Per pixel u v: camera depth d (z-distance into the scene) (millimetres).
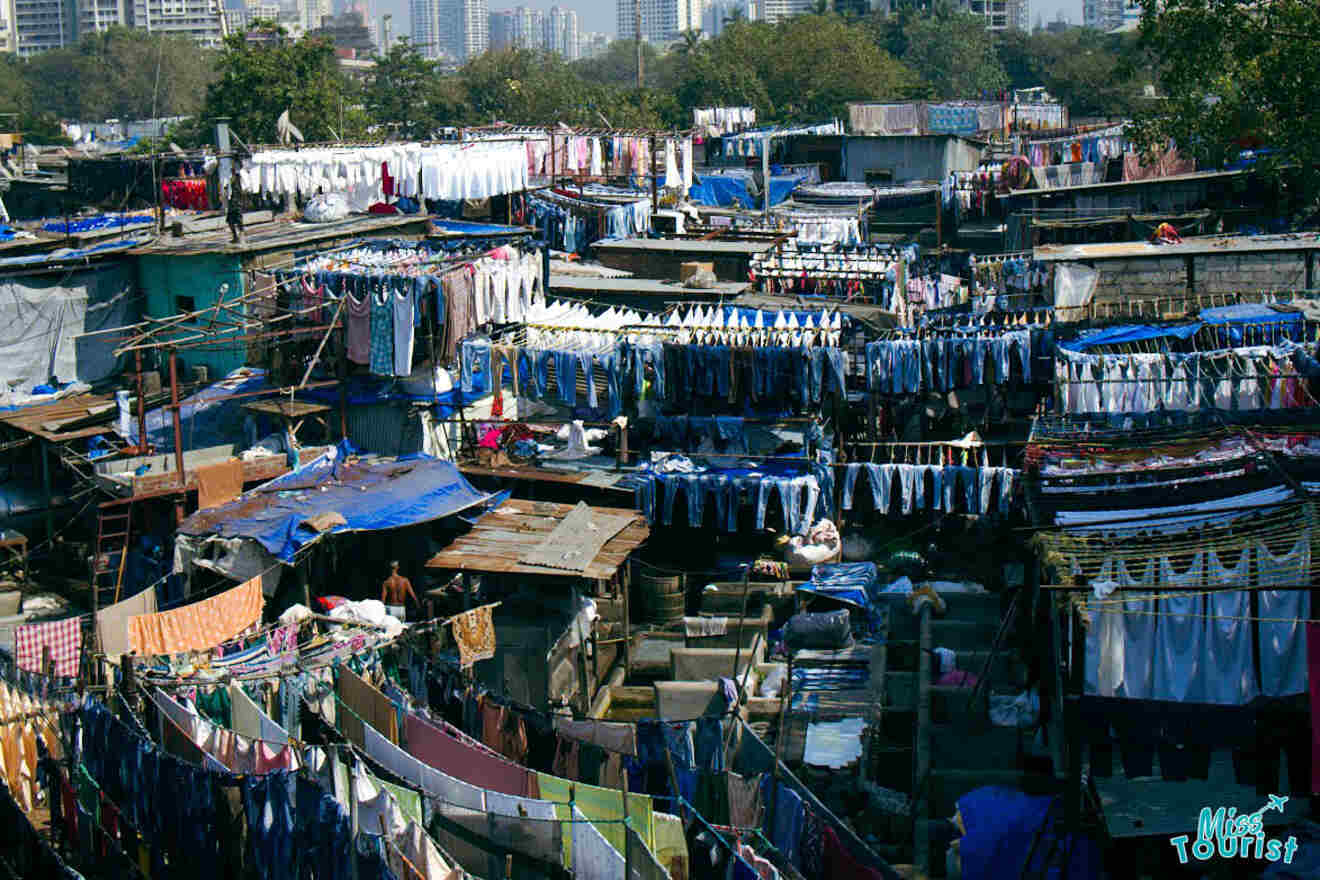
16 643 20594
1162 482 19672
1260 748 15000
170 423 30031
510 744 18297
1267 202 45312
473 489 26641
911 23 119000
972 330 28094
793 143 64312
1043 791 17453
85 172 50219
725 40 106188
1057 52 123938
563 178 50344
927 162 61906
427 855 14305
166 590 25125
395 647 19844
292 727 18797
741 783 16203
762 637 23438
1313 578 14969
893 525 27000
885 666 22297
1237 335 27422
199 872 16266
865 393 29094
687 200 51156
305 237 33875
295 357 29656
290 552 23812
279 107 72375
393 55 96375
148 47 127688
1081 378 25719
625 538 24500
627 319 29641
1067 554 16750
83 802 18031
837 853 15078
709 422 27422
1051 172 50875
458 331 28172
